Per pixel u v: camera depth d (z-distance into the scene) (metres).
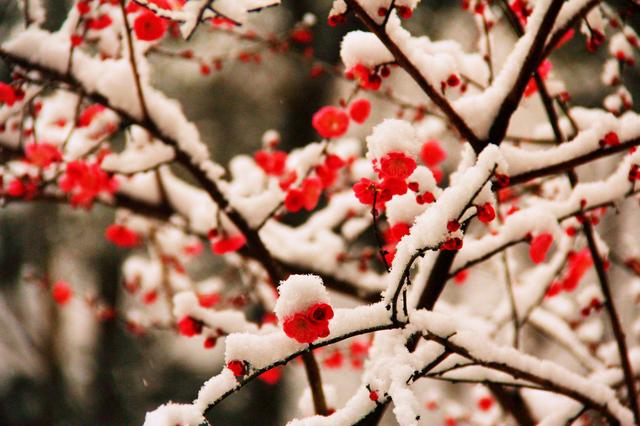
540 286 3.08
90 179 2.69
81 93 2.55
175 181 3.63
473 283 7.49
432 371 1.98
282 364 1.61
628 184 2.24
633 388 2.47
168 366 9.26
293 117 8.94
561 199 3.04
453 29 7.38
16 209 8.99
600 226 5.35
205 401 1.55
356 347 3.78
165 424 1.47
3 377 8.76
